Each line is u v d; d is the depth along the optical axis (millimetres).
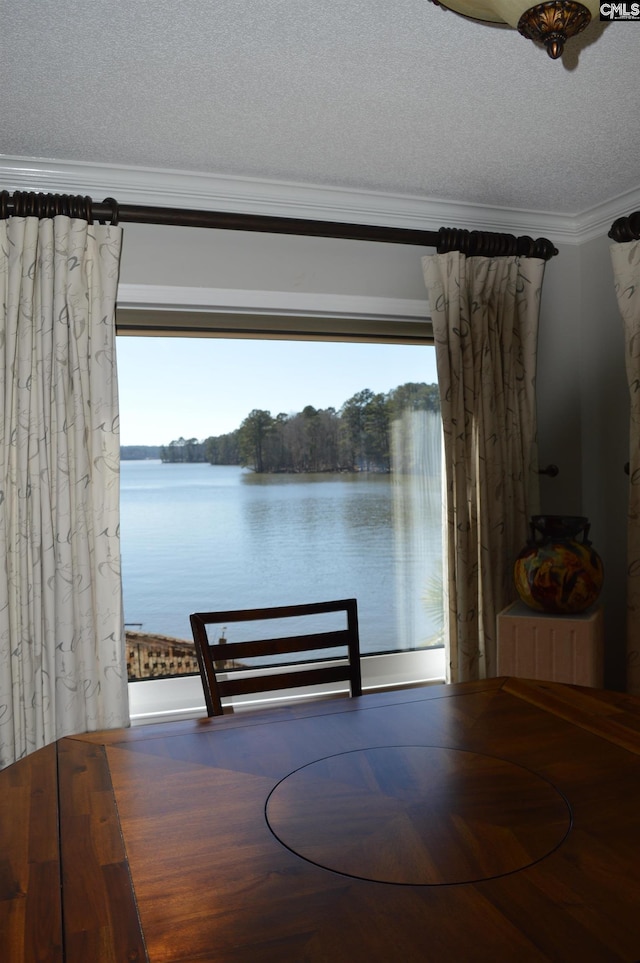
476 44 1934
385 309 3123
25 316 2479
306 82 2111
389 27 1851
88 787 1272
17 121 2305
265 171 2746
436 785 1231
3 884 975
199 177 2742
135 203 2742
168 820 1144
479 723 1519
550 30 1099
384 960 801
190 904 920
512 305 3160
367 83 2125
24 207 2465
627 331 2906
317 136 2469
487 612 3080
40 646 2508
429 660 3297
